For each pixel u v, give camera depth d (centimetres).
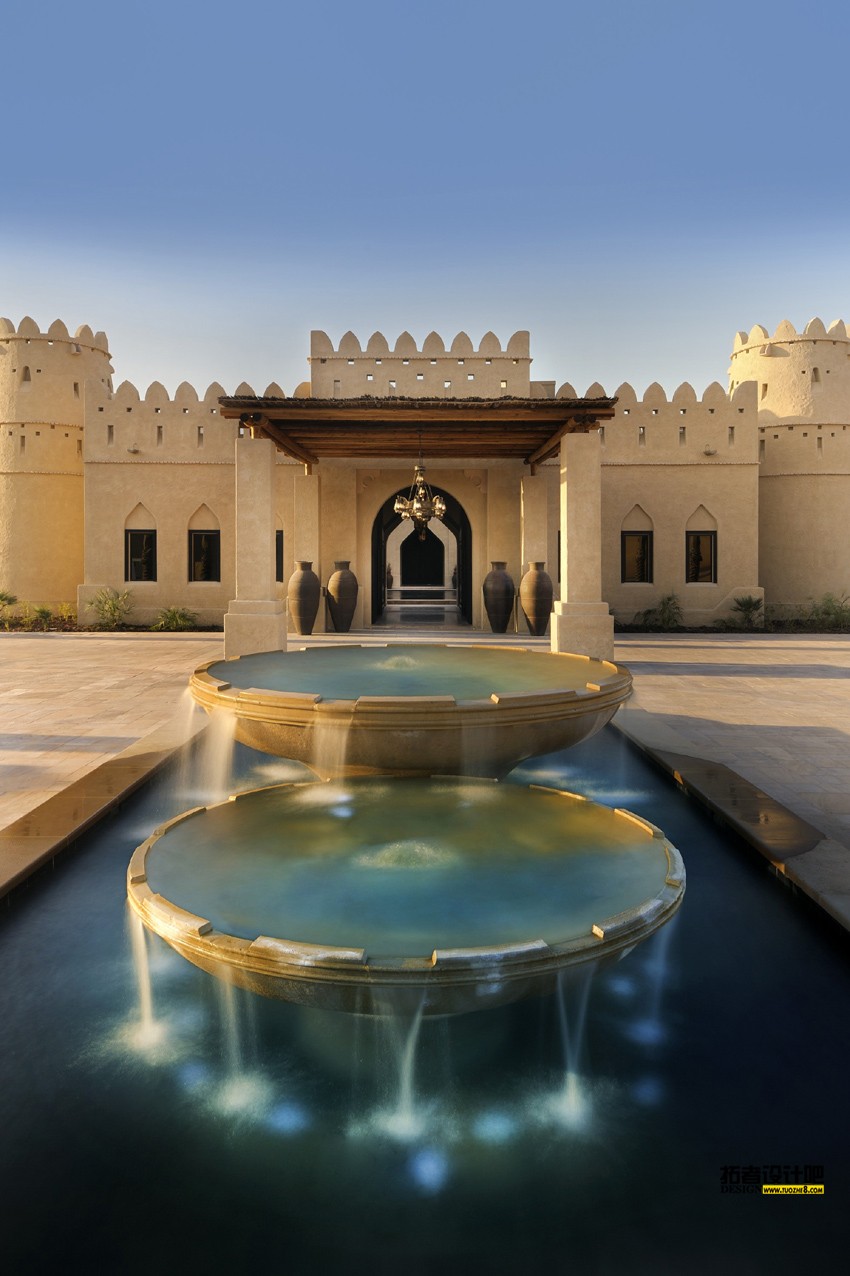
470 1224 212
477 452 1555
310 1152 239
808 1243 207
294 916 272
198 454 1895
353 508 1808
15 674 1164
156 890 293
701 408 1897
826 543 1984
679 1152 239
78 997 321
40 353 2022
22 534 2022
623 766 686
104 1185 226
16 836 459
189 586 1905
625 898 286
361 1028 287
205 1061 281
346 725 381
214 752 733
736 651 1484
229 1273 197
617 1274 197
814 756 687
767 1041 293
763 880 433
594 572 1213
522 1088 267
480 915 272
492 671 532
